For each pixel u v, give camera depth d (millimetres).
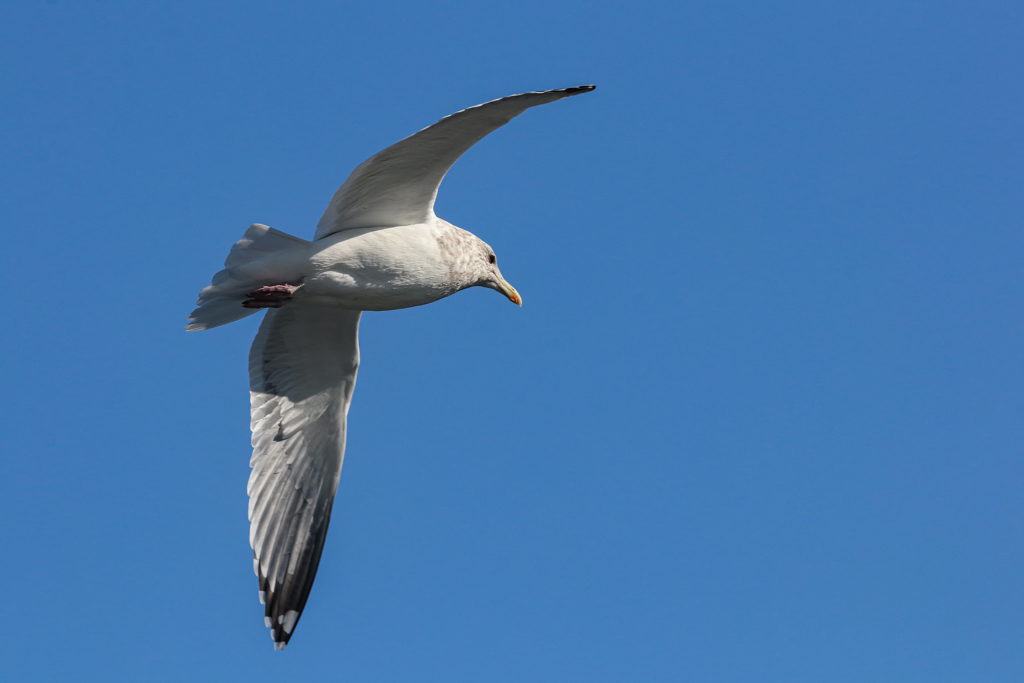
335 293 11359
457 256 12164
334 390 13344
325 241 11125
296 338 12969
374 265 11250
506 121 9828
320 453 13445
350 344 12977
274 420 13211
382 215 11414
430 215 11734
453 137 10148
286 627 12875
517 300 13742
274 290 10898
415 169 10766
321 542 13383
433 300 12242
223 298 11297
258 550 12906
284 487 13219
